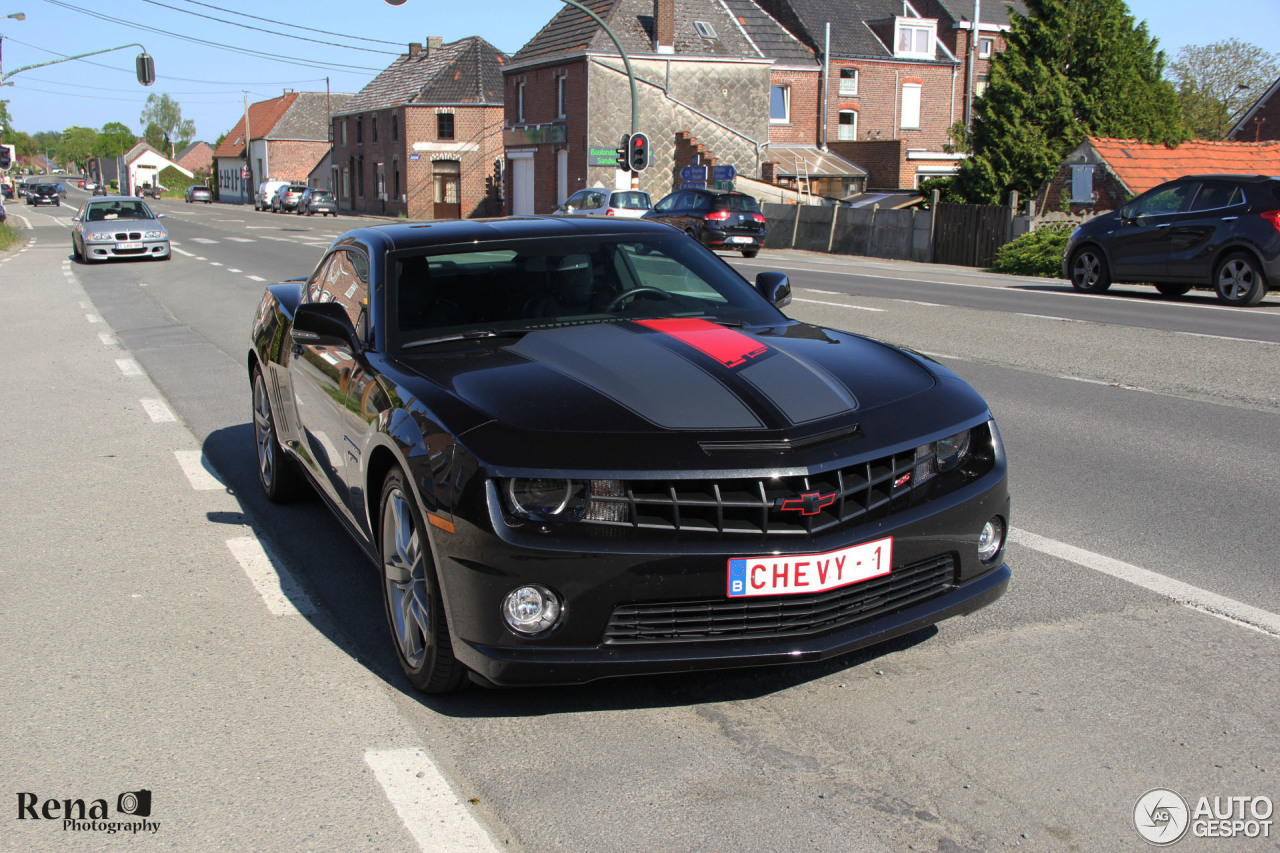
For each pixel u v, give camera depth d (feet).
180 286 62.90
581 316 13.42
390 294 13.34
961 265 82.94
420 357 12.37
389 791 9.49
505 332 12.91
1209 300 50.16
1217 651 12.00
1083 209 86.48
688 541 9.84
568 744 10.25
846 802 9.12
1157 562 14.93
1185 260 48.80
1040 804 9.02
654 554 9.73
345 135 222.89
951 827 8.72
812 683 11.41
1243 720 10.41
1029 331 38.45
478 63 189.78
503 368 11.54
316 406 14.73
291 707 11.18
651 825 8.83
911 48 152.25
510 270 13.92
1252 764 9.62
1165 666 11.62
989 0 161.58
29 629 13.39
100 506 18.88
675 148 135.74
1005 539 11.76
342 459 13.41
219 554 16.25
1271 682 11.22
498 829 8.85
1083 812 8.89
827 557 10.05
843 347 12.76
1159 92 110.93
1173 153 86.43
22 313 50.31
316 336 13.03
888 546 10.43
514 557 9.71
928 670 11.64
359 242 14.97
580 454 9.84
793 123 147.64
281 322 17.40
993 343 35.70
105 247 80.89
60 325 45.55
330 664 12.26
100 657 12.53
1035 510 17.47
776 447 10.07
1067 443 22.06
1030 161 104.68
